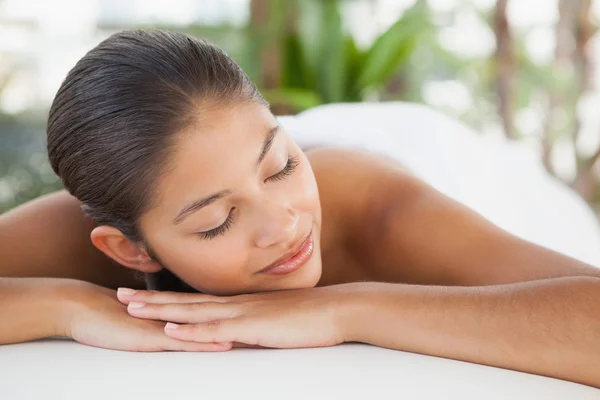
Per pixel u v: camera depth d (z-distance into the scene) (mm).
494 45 3264
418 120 1480
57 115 745
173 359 645
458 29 3326
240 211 716
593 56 3264
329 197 993
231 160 685
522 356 621
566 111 3299
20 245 948
